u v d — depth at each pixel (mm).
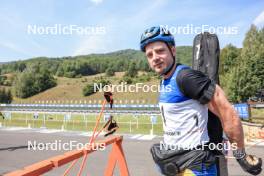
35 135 15594
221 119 1838
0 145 12016
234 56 43125
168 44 1952
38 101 53500
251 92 34531
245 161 1875
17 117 27406
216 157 1958
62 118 25531
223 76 39469
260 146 11336
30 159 9328
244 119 15906
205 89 1799
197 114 1872
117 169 7535
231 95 35094
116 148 3430
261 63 34500
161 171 2043
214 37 2363
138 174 7359
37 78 61406
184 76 1827
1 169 8047
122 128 18672
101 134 15477
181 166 1907
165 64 1928
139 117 22266
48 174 7230
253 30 51781
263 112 21281
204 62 2361
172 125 1938
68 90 58750
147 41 1937
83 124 20984
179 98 1873
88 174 7316
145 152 10289
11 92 61219
